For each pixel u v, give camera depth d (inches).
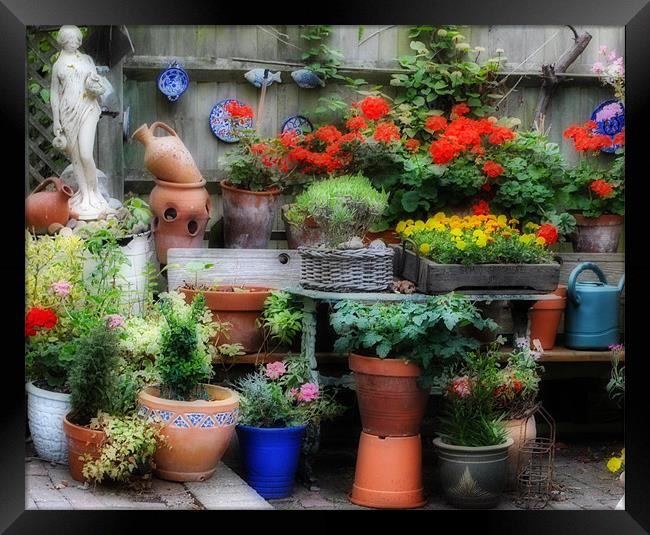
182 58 213.0
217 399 162.9
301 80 215.6
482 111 221.9
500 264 179.5
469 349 171.6
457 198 208.4
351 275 173.6
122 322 170.2
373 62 219.8
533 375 176.7
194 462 156.3
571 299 200.1
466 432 163.5
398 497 162.6
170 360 155.6
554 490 175.6
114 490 153.7
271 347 189.9
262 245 206.4
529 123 224.8
